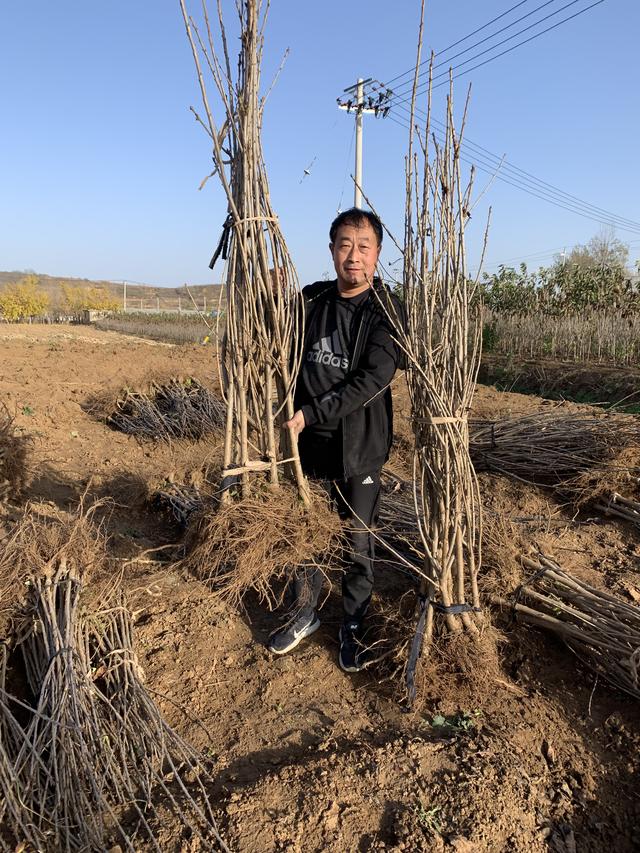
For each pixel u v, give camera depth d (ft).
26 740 6.48
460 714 8.04
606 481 14.64
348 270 8.15
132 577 10.42
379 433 8.55
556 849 6.46
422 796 6.61
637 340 40.50
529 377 39.83
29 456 15.98
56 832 5.97
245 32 7.72
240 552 8.25
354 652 8.92
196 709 8.11
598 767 7.55
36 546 8.58
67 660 7.13
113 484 15.57
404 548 11.63
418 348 7.87
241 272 8.21
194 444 19.74
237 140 7.88
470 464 8.36
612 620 9.03
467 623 8.41
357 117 50.98
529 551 10.52
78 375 31.78
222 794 6.65
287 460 8.64
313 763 6.98
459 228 7.64
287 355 8.57
